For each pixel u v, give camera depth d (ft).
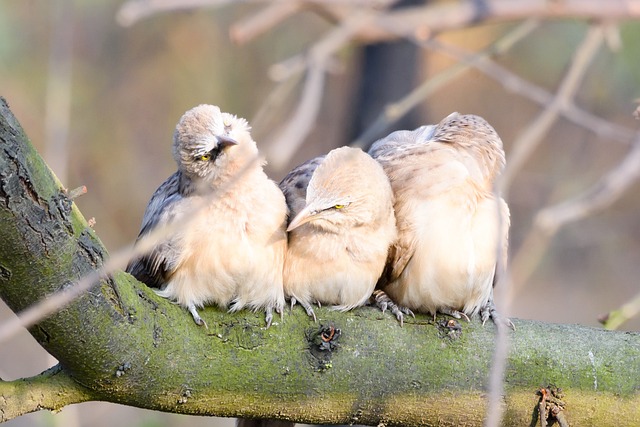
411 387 24.09
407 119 47.55
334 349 23.71
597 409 24.73
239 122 24.81
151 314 22.21
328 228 23.73
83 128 64.59
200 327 23.00
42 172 19.29
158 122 66.08
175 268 23.22
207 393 22.93
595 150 63.41
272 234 23.47
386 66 47.44
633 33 50.72
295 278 23.91
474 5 32.86
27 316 16.44
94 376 21.65
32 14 62.44
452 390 24.23
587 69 53.26
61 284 19.90
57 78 44.34
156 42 65.87
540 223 25.26
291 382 23.44
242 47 65.00
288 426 25.59
